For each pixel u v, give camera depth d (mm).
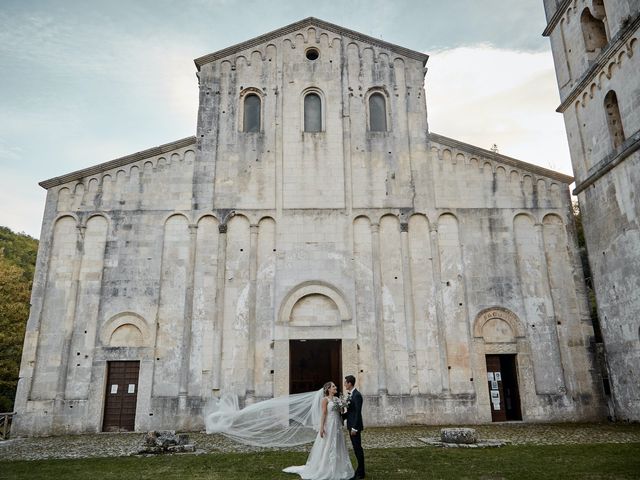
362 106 24344
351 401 10867
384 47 25172
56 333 20906
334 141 23781
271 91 24438
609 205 20391
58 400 20125
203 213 22703
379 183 23344
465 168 23641
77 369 20625
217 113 24016
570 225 23047
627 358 19484
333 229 22688
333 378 24484
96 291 21547
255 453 14109
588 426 19000
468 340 21641
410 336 21562
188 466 12289
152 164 23141
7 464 13062
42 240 21828
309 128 24219
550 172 23453
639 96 18469
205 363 21000
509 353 21656
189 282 21828
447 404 20875
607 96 20547
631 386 19297
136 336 21219
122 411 20547
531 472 10914
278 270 22109
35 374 20375
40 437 19297
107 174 22906
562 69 23766
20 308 35938
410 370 21203
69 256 21844
